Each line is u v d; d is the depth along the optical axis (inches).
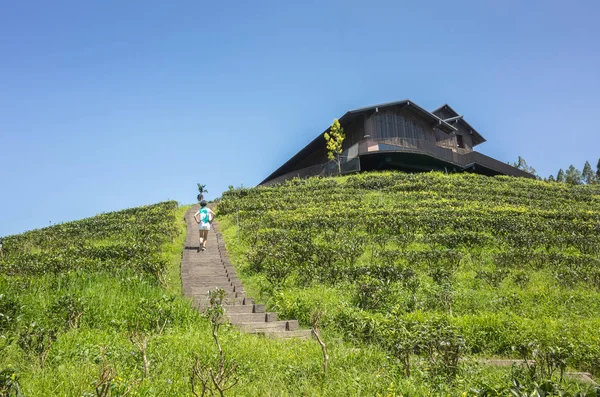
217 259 651.5
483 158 1601.9
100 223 969.5
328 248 633.6
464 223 813.2
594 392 198.7
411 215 880.9
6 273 553.0
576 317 436.5
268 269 539.2
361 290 458.0
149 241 727.7
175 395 233.0
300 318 423.8
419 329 318.3
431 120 1685.5
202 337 332.8
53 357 286.5
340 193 1139.3
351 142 1572.3
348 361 288.5
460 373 278.2
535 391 200.8
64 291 427.8
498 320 382.6
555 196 1213.7
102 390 207.6
